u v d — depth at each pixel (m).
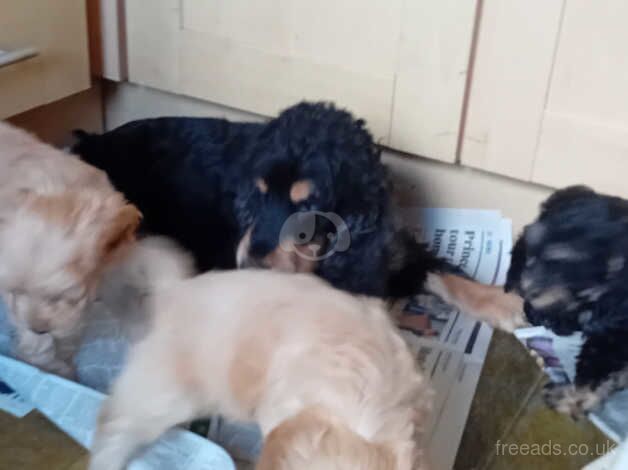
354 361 0.99
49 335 1.21
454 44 1.39
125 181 1.52
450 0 1.37
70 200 1.17
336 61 1.51
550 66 1.35
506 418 1.23
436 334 1.39
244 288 1.11
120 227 1.18
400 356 1.04
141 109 1.79
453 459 1.15
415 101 1.47
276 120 1.40
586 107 1.35
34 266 1.13
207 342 1.08
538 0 1.32
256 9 1.54
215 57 1.62
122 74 1.73
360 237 1.28
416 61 1.44
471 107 1.44
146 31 1.67
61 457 1.12
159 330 1.12
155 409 1.08
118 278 1.19
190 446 1.10
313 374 0.99
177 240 1.48
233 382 1.05
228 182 1.45
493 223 1.53
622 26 1.28
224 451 1.09
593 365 1.26
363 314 1.08
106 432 1.08
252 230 1.26
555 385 1.28
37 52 1.54
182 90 1.69
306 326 1.04
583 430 1.22
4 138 1.29
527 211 1.50
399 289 1.46
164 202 1.49
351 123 1.35
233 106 1.66
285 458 0.85
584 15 1.30
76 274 1.14
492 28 1.37
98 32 1.70
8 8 1.48
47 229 1.14
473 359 1.33
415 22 1.41
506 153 1.44
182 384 1.08
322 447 0.86
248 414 1.07
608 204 1.29
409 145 1.51
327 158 1.28
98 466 1.07
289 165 1.28
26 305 1.16
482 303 1.44
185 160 1.49
